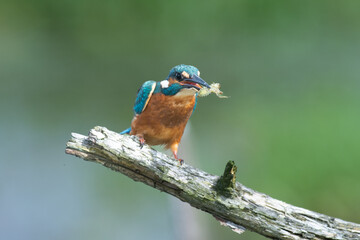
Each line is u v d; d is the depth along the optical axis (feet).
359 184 38.63
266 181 39.73
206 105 55.52
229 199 19.77
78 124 54.60
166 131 27.14
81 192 45.34
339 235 19.24
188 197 20.16
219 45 68.95
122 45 69.51
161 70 66.13
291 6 70.95
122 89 62.44
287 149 41.75
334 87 55.93
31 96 59.72
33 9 72.74
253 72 63.41
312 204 38.14
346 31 71.15
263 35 70.13
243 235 35.12
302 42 69.36
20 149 50.44
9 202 43.73
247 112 52.24
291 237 19.42
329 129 42.83
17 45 69.87
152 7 71.67
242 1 70.59
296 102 52.54
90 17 72.38
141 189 44.86
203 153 45.19
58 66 66.39
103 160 20.63
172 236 32.07
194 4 71.05
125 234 40.60
